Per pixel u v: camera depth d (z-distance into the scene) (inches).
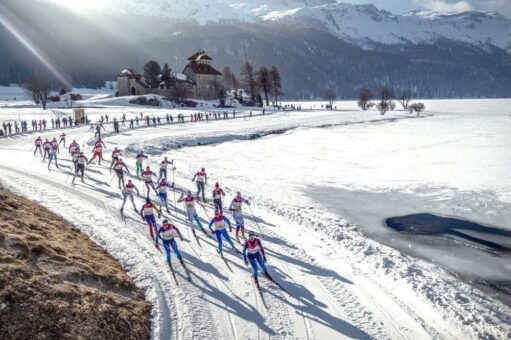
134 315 402.0
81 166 925.8
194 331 401.1
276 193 984.3
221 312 438.3
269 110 4010.8
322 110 4279.0
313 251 617.3
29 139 1628.9
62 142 1565.0
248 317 431.8
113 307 394.3
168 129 2177.7
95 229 617.9
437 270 573.0
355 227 753.0
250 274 529.0
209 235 659.4
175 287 479.2
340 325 425.4
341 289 501.4
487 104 7135.8
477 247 658.2
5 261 392.2
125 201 730.2
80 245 531.2
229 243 619.2
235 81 5162.4
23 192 753.0
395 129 2534.5
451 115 3831.2
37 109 3107.8
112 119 2554.1
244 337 397.7
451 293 495.8
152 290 464.4
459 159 1418.6
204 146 1807.3
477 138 1990.7
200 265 544.4
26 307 342.3
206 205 840.3
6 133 1788.9
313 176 1181.7
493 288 525.0
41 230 522.6
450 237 701.9
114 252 548.7
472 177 1133.7
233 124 2518.5
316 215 808.9
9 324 321.4
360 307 461.7
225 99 4360.2
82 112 2320.4
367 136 2170.3
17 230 476.1
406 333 416.5
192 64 4621.1
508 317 453.7
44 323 336.2
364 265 573.9
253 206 853.8
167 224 522.0
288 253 605.6
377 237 704.4
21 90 7249.0
